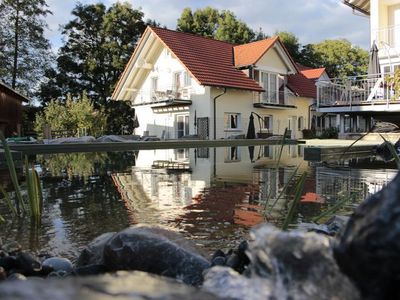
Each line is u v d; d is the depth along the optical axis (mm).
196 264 2340
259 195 5590
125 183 6906
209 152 14914
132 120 34500
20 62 36156
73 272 2459
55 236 3645
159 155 13719
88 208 4801
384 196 1262
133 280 1164
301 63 53281
